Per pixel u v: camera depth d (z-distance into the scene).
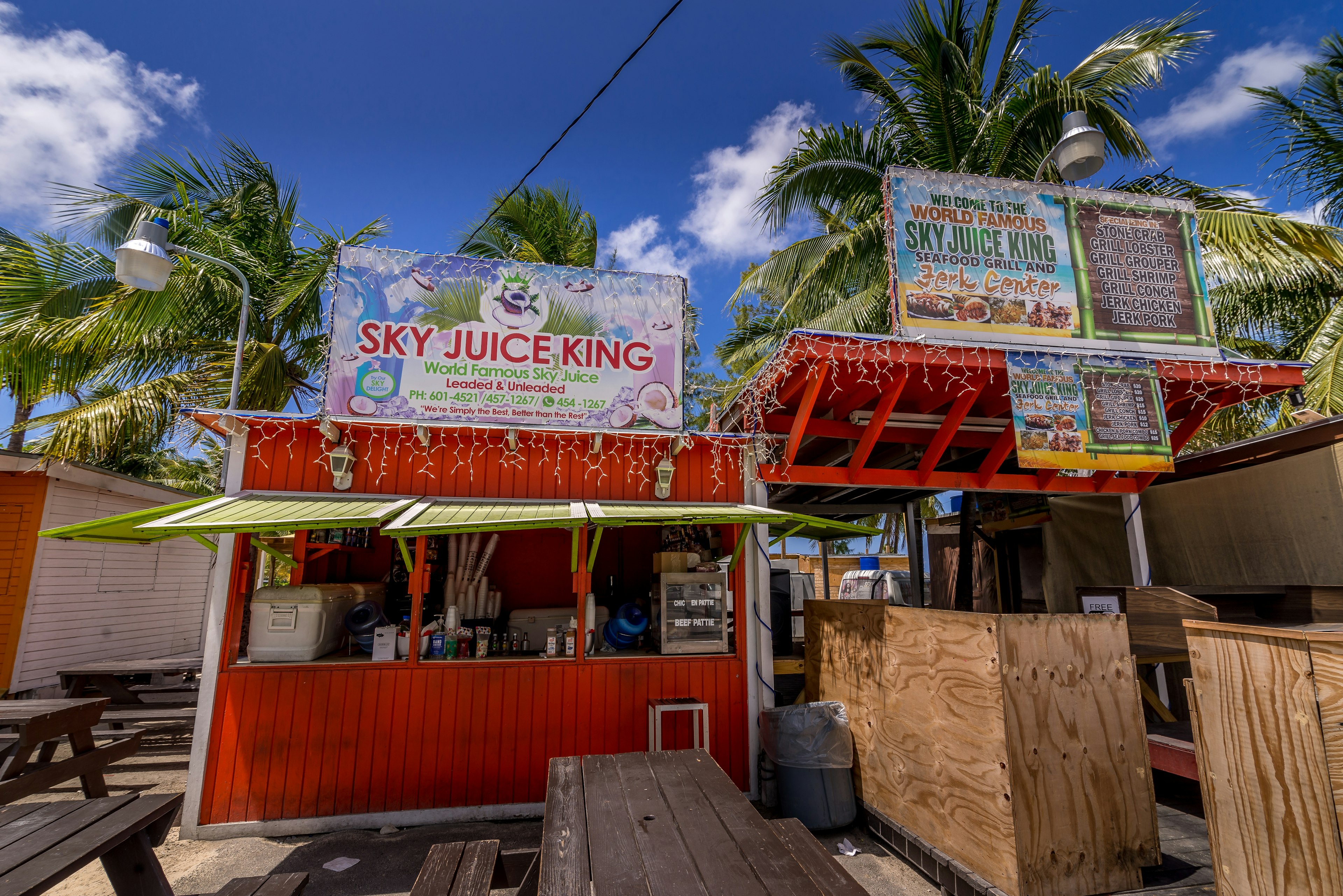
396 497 5.14
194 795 4.57
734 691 5.36
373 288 5.21
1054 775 3.23
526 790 4.91
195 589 12.56
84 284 9.51
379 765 4.79
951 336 5.30
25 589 8.38
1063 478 6.11
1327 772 1.96
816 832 4.57
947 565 10.64
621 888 1.99
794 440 5.40
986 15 10.71
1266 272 8.58
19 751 3.83
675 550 6.45
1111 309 5.60
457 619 5.36
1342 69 9.55
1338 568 5.20
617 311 5.53
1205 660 2.45
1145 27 9.33
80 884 3.86
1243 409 9.91
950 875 3.56
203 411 4.82
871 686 4.61
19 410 10.45
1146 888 3.23
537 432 5.22
